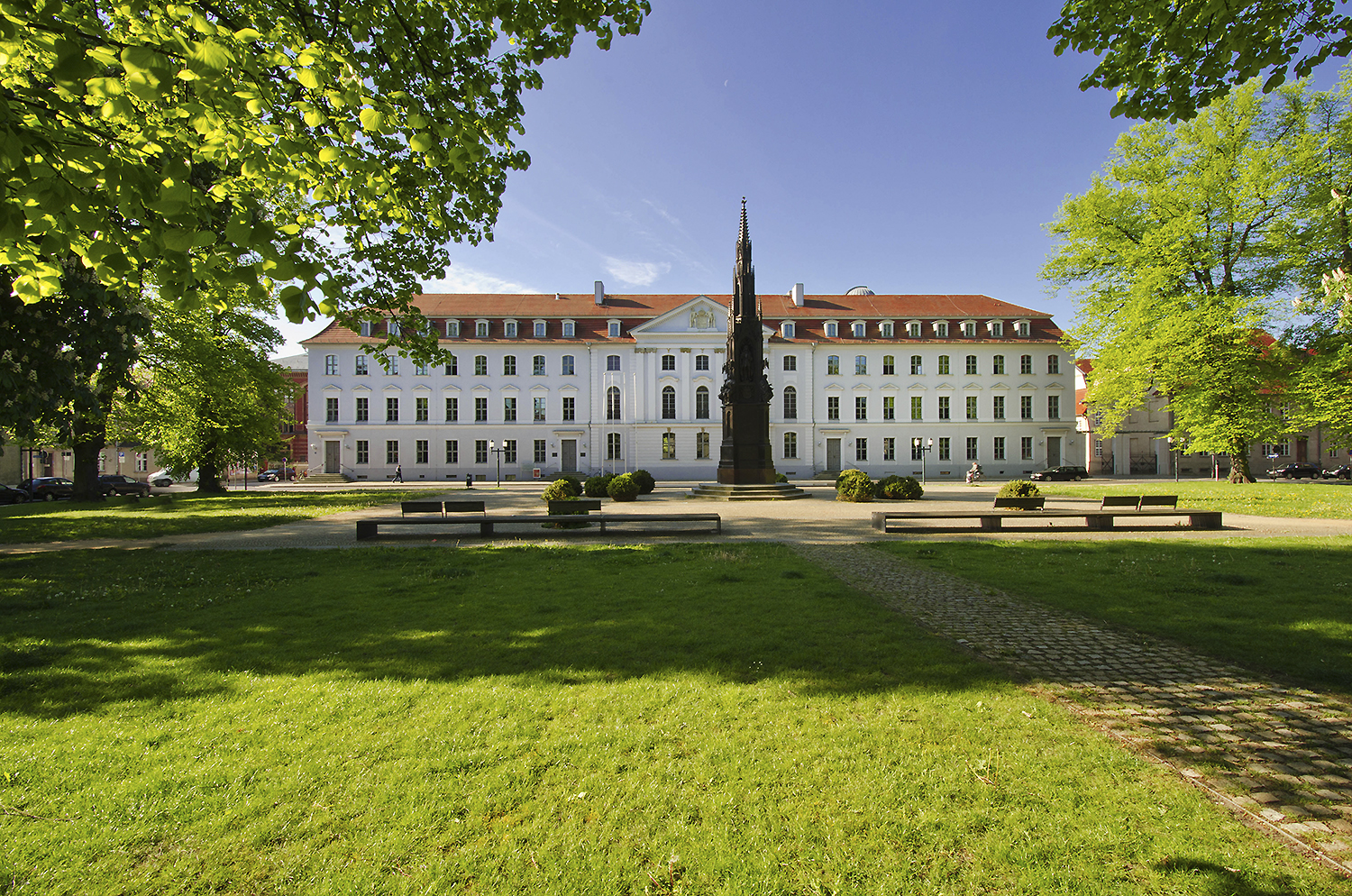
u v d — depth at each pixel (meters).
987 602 7.14
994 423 50.97
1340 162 23.81
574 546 12.20
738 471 24.89
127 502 26.84
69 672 4.98
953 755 3.55
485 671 4.97
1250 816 2.97
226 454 32.66
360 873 2.65
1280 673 4.80
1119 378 28.45
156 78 3.40
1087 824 2.92
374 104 5.09
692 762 3.51
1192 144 26.34
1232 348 25.34
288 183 5.64
